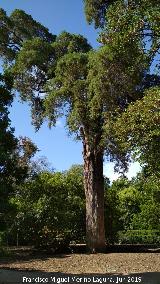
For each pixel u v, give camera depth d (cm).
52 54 2394
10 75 1995
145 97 1567
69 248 2452
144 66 1798
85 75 2164
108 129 2000
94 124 2175
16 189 2398
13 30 2556
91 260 1950
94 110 2056
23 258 2097
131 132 1589
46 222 2438
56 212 2448
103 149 2231
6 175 1955
